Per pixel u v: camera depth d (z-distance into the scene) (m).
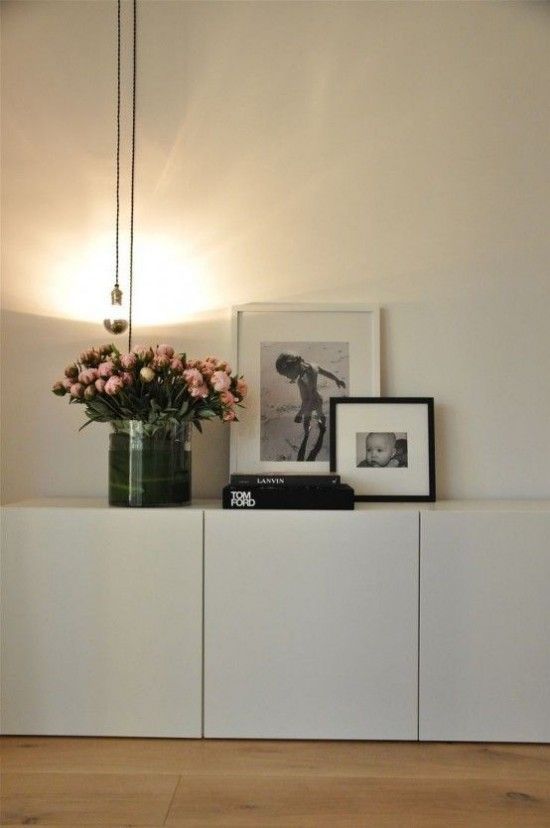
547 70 2.49
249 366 2.47
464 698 2.05
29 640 2.08
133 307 2.51
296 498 2.07
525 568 2.05
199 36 2.50
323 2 2.51
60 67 2.51
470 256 2.49
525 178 2.49
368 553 2.06
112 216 2.51
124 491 2.15
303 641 2.06
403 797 1.77
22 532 2.09
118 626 2.08
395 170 2.50
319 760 1.96
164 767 1.91
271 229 2.51
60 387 2.20
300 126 2.51
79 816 1.68
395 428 2.42
